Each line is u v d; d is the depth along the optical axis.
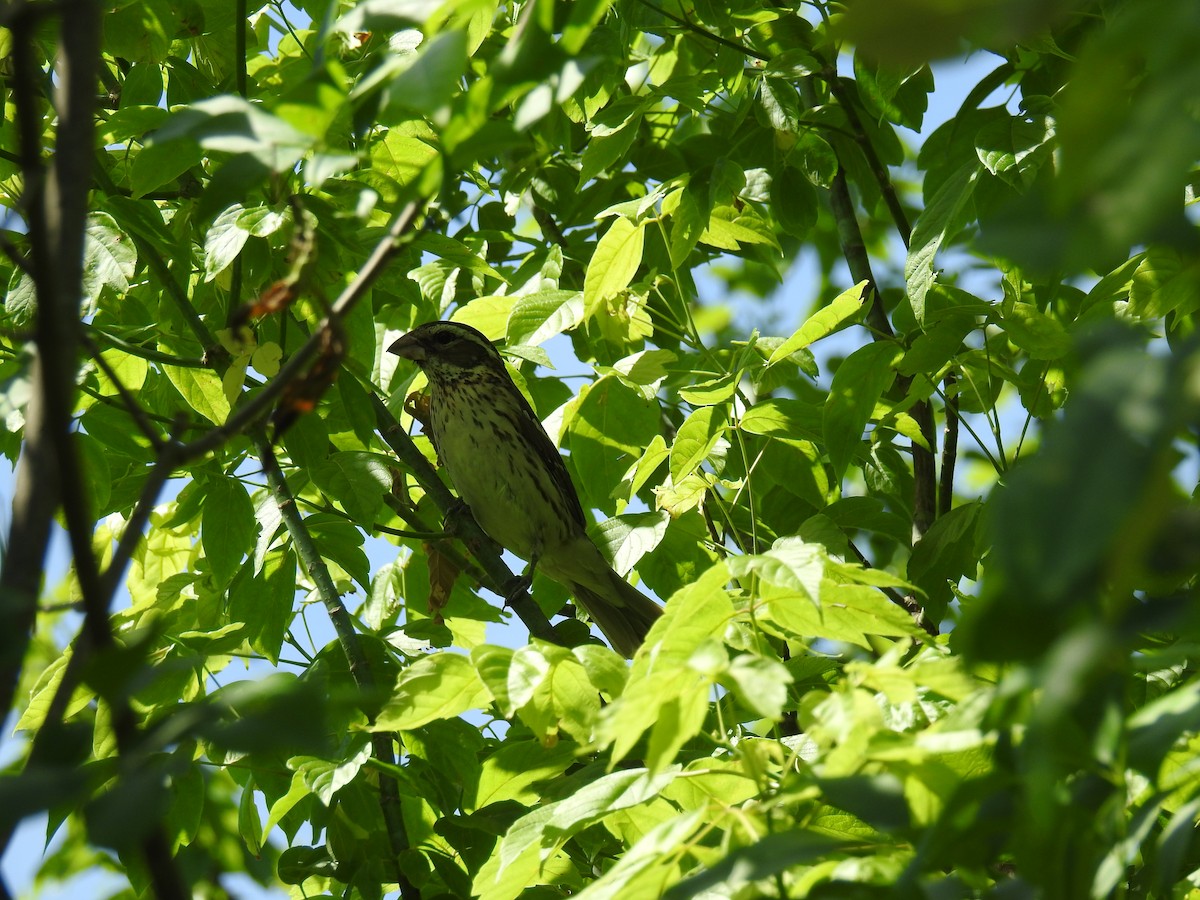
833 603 5.53
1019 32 2.07
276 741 2.93
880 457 12.32
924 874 4.20
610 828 6.73
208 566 10.46
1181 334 7.93
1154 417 2.06
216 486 9.84
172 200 10.77
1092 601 2.41
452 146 4.02
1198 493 5.66
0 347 8.71
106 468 9.48
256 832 9.83
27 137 3.35
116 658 2.90
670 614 5.39
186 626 10.62
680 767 5.90
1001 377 9.60
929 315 8.95
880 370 9.05
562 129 10.91
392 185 9.19
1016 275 9.48
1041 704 2.43
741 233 10.77
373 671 9.30
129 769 2.96
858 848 4.27
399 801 8.97
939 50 2.09
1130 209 2.13
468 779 9.30
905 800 4.05
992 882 4.56
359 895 9.02
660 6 12.36
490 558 11.65
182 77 10.42
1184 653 4.96
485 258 12.94
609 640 13.08
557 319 9.78
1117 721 3.56
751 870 3.74
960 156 10.62
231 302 9.21
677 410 13.43
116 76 11.55
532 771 7.59
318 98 4.17
